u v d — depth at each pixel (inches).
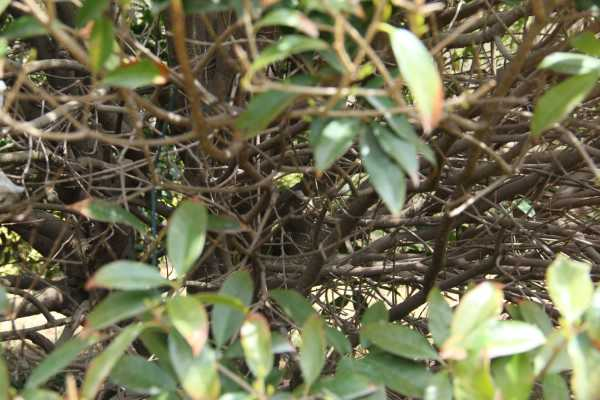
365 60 46.8
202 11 36.2
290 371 57.8
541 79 51.1
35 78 95.9
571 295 35.1
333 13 30.5
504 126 68.7
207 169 67.9
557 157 70.3
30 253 122.6
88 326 34.8
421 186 60.1
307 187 69.1
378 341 41.0
